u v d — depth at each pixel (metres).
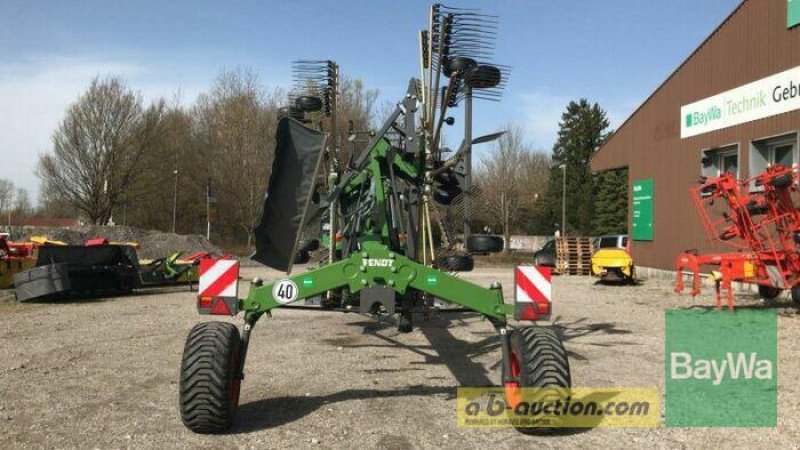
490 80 6.05
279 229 5.02
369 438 4.54
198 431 4.59
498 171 50.12
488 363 7.11
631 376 6.40
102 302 12.96
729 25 15.39
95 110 42.47
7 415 5.05
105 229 30.91
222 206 47.62
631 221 20.19
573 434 4.64
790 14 13.41
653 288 16.03
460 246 6.99
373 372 6.64
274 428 4.75
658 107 18.62
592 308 12.16
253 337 8.78
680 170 17.52
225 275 4.88
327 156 7.48
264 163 44.09
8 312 11.27
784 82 13.60
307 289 4.95
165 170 48.88
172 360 7.17
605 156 21.98
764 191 11.19
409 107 6.25
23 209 86.19
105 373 6.52
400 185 6.53
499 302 4.94
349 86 37.84
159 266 15.58
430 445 4.41
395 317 6.87
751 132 14.64
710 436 4.61
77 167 42.59
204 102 49.88
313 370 6.71
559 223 62.38
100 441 4.45
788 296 12.83
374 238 6.32
